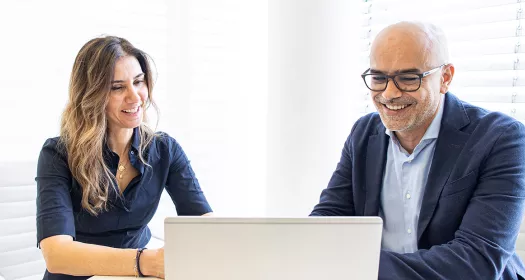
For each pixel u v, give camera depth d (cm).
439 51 132
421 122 137
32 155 222
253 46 285
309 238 93
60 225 142
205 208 181
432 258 115
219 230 93
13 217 209
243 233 93
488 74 194
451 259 115
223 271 94
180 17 263
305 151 229
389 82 131
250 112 288
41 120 224
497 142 129
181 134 270
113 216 167
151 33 255
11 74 216
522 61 183
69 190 160
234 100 284
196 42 269
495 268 115
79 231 165
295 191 234
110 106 159
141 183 170
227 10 277
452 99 145
